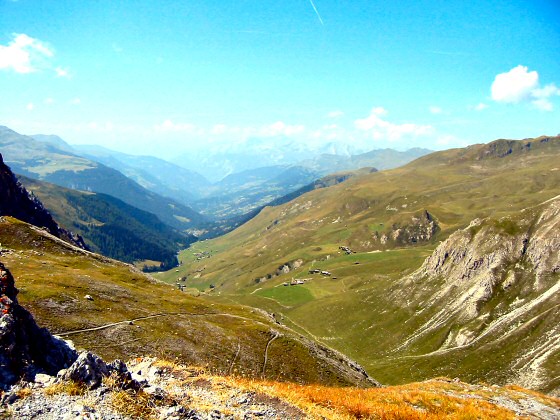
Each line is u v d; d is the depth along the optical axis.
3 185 182.75
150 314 85.94
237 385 25.98
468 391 44.56
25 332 19.30
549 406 41.97
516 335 185.75
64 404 16.03
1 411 14.65
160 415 17.94
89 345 59.91
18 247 112.12
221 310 120.62
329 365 101.44
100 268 122.12
